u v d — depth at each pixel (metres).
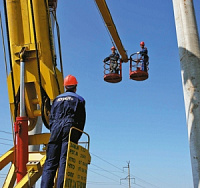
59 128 5.12
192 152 6.64
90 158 5.46
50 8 8.11
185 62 7.08
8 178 6.34
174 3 7.59
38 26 7.04
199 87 6.90
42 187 4.92
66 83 5.68
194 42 7.14
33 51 6.87
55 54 7.31
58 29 8.00
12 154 6.48
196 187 6.41
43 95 6.72
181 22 7.33
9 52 6.79
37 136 6.85
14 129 6.18
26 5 7.12
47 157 5.15
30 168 5.88
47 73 6.71
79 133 5.32
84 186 5.05
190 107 6.83
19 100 6.79
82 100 5.43
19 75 6.80
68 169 4.64
